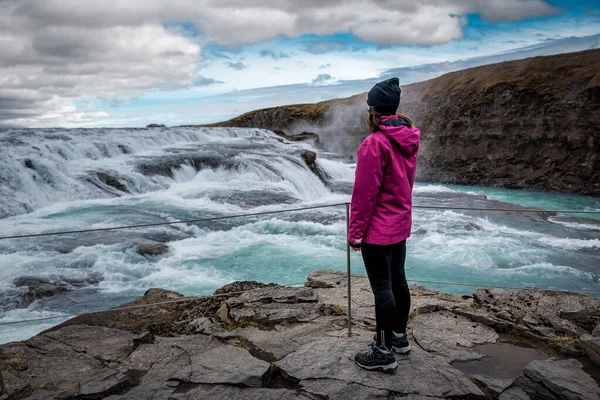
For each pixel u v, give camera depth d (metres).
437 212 17.41
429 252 12.24
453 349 3.55
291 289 5.07
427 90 42.91
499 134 33.25
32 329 7.29
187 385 3.09
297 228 14.22
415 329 3.92
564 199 26.17
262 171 22.72
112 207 16.34
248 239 13.11
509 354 3.49
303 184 23.45
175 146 28.11
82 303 8.34
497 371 3.23
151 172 20.92
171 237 12.89
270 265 10.93
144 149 25.97
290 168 24.22
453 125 36.62
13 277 9.23
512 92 33.09
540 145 31.12
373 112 2.88
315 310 4.42
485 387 2.98
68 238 12.16
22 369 3.37
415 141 2.88
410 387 2.92
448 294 5.04
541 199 26.31
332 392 2.89
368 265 3.04
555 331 3.79
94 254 10.86
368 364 3.10
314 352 3.45
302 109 61.75
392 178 2.86
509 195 28.08
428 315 4.26
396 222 2.91
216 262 11.07
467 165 34.84
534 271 10.84
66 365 3.42
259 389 2.98
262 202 18.03
